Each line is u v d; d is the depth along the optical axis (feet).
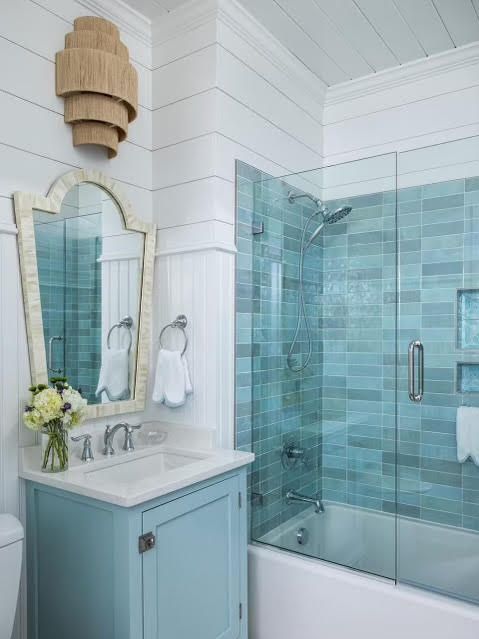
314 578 6.48
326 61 8.64
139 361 7.31
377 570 6.46
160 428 7.40
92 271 6.68
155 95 7.72
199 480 5.66
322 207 7.25
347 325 7.14
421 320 6.81
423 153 7.03
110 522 5.05
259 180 7.85
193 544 5.69
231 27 7.28
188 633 5.57
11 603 4.86
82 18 6.45
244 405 7.55
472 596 5.84
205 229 7.08
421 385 6.74
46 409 5.42
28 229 5.86
